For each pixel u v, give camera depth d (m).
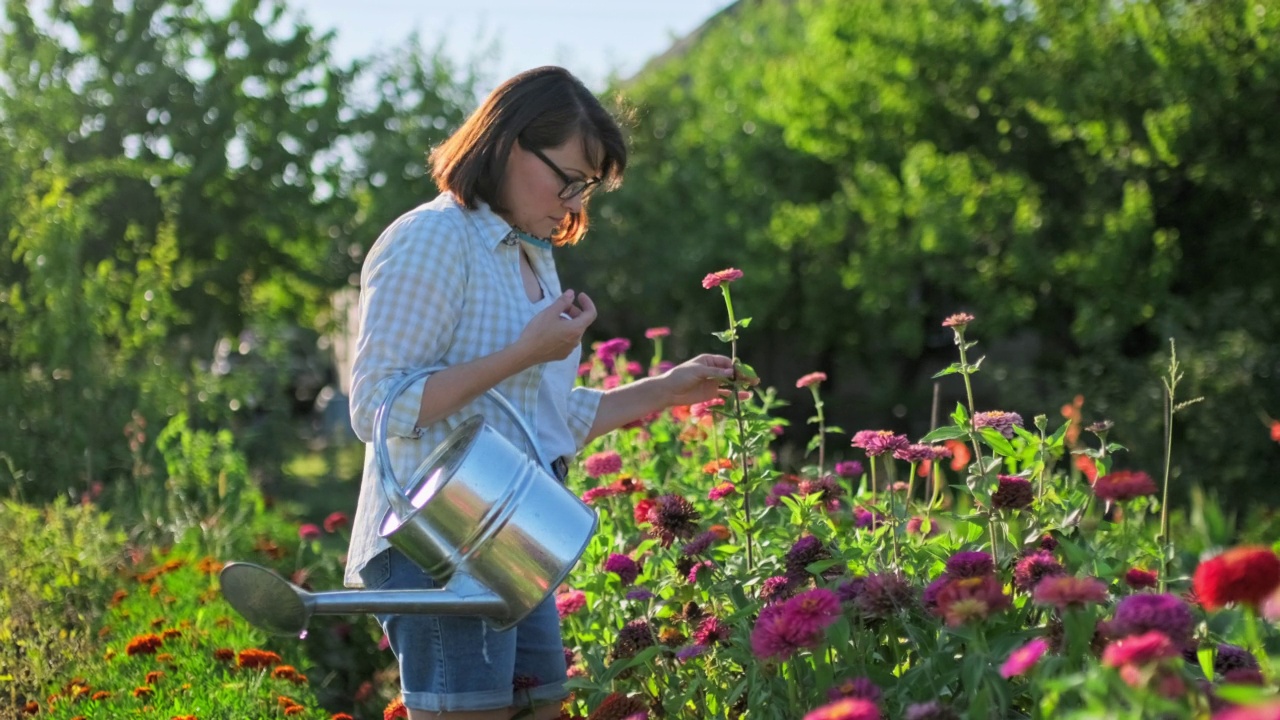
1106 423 2.67
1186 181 11.29
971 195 11.81
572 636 3.05
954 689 2.09
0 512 4.52
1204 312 10.54
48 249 7.59
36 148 9.19
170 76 14.39
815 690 2.08
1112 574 2.26
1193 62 10.34
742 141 15.33
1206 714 1.56
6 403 7.09
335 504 10.32
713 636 2.37
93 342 7.52
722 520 2.96
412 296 2.02
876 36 12.62
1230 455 8.87
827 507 2.72
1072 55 11.25
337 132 15.66
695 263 14.56
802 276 14.50
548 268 2.33
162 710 2.96
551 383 2.35
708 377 2.54
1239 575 1.60
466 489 1.95
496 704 2.14
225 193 15.30
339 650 4.36
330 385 19.61
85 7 14.29
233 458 6.61
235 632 3.77
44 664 3.48
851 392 16.27
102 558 4.56
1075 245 11.52
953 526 2.60
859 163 13.44
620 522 3.31
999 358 16.05
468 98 16.14
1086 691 1.57
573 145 2.14
